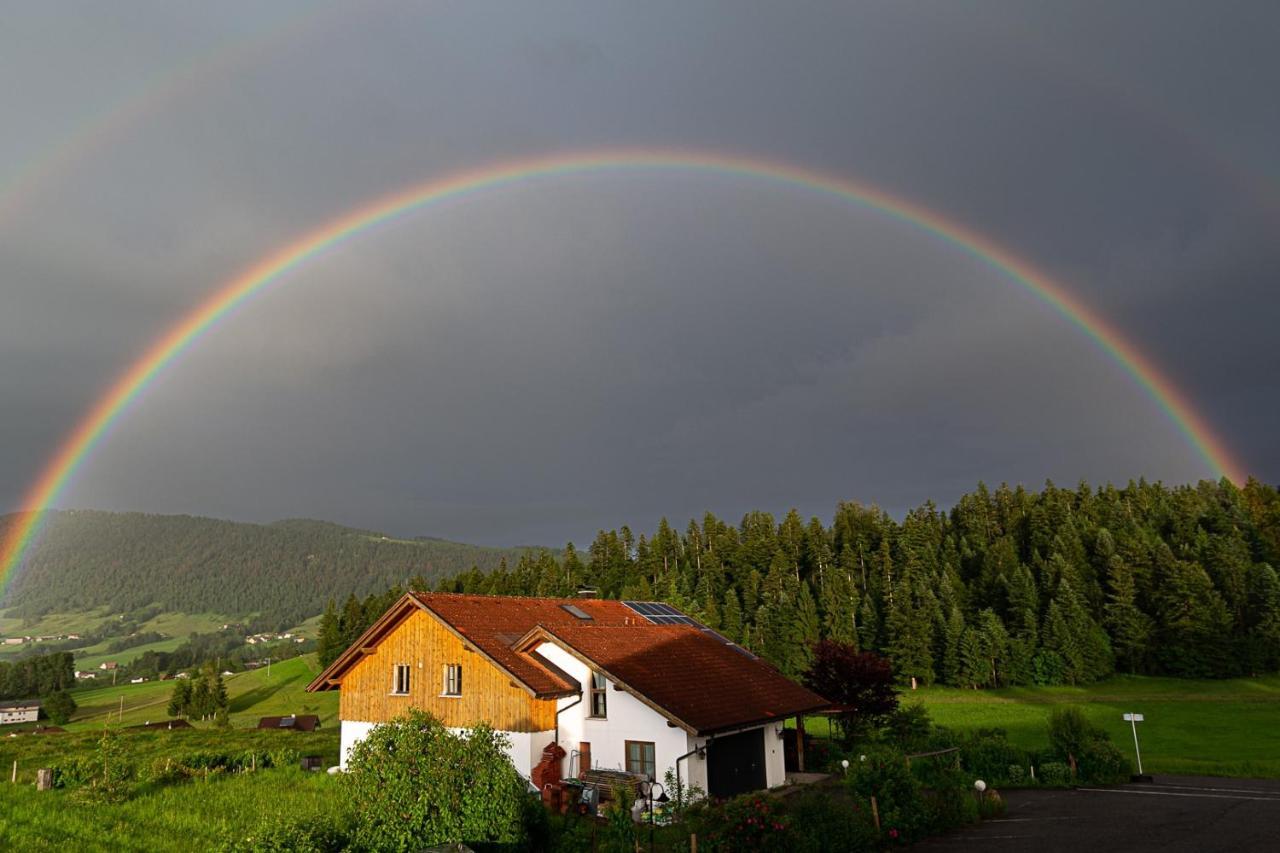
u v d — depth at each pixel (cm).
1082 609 9744
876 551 13300
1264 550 11156
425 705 3109
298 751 3959
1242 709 6969
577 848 1744
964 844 1991
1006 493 14662
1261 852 1812
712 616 10756
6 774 3244
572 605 3762
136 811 2383
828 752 3522
